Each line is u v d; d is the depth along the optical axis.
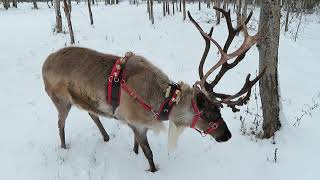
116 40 7.18
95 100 2.84
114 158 3.08
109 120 3.65
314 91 4.94
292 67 6.26
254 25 10.25
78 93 2.89
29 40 6.98
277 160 3.04
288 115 3.89
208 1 13.55
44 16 10.89
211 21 10.22
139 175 2.88
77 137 3.36
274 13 3.02
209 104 2.66
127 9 12.13
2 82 4.59
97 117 3.23
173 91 2.67
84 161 3.01
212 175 2.89
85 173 2.87
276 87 3.23
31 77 4.85
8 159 2.99
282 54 7.23
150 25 8.93
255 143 3.29
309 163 3.00
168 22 9.54
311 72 6.08
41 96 4.25
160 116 2.74
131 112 2.72
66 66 2.90
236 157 3.11
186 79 5.07
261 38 2.83
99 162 3.02
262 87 3.25
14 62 5.44
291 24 12.52
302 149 3.19
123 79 2.68
